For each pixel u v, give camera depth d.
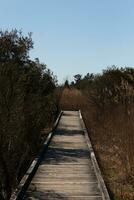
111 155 15.25
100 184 10.28
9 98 11.31
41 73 19.81
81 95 44.47
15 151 11.49
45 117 18.58
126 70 23.38
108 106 21.58
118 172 12.52
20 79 12.55
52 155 15.27
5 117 10.89
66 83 52.69
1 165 10.54
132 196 9.99
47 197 9.54
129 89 18.39
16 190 9.51
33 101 14.91
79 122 29.67
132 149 12.42
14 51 16.83
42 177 11.65
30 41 17.33
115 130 17.03
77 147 17.31
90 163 13.84
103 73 24.75
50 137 19.30
